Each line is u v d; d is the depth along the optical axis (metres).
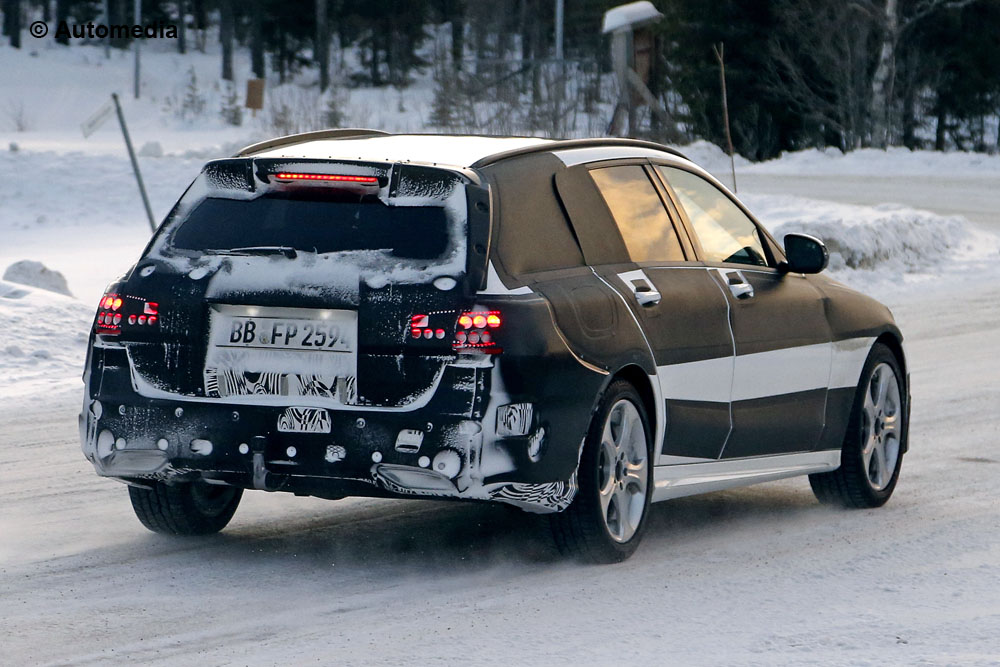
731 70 156.88
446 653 14.68
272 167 17.66
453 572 18.17
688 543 20.09
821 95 161.88
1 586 17.47
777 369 20.83
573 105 95.50
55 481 24.39
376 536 20.23
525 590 17.25
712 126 160.38
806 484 25.03
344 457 16.72
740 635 15.36
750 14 159.88
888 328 23.22
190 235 17.78
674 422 19.09
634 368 18.41
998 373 37.38
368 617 16.08
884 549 19.72
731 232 21.33
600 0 189.50
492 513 21.80
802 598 16.98
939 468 25.86
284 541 19.92
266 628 15.65
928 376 36.97
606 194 19.27
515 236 17.45
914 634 15.38
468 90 102.81
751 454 20.70
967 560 19.05
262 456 16.98
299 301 16.89
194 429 17.20
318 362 16.89
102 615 16.17
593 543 18.02
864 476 22.50
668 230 20.03
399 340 16.61
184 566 18.48
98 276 54.62
